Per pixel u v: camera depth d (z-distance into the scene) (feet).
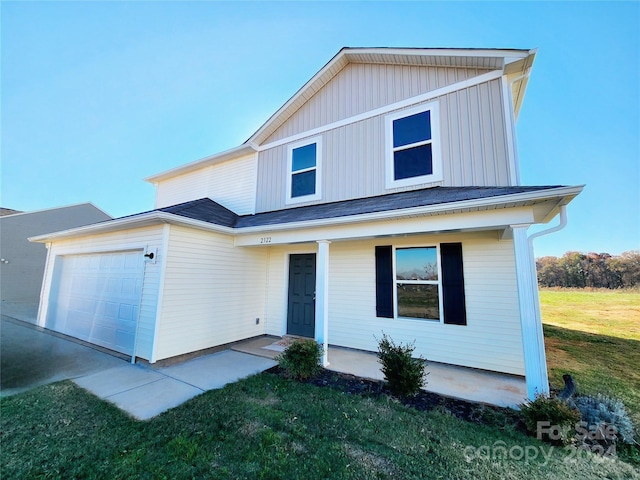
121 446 9.14
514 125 18.33
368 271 21.71
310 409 11.85
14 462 8.36
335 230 17.81
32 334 25.00
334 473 8.05
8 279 29.40
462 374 16.71
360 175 23.30
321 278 18.26
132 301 19.63
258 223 22.45
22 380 15.25
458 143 19.57
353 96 24.62
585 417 10.23
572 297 47.39
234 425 10.52
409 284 20.13
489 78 19.16
